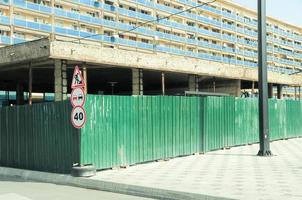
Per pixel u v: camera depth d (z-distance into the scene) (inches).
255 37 4488.2
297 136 1029.2
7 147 615.8
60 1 2765.7
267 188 380.2
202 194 354.3
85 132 492.1
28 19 2598.4
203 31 3794.3
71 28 2800.2
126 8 3198.8
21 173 541.6
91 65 809.5
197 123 681.0
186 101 658.2
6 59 762.2
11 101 1943.9
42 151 550.6
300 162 569.3
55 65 741.9
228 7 4165.8
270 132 919.7
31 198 377.1
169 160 606.2
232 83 1136.8
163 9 3459.6
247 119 829.8
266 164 550.3
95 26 2938.0
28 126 575.8
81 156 485.1
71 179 465.7
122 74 1045.8
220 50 3951.8
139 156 564.1
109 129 522.9
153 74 1011.3
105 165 514.6
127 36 3154.5
